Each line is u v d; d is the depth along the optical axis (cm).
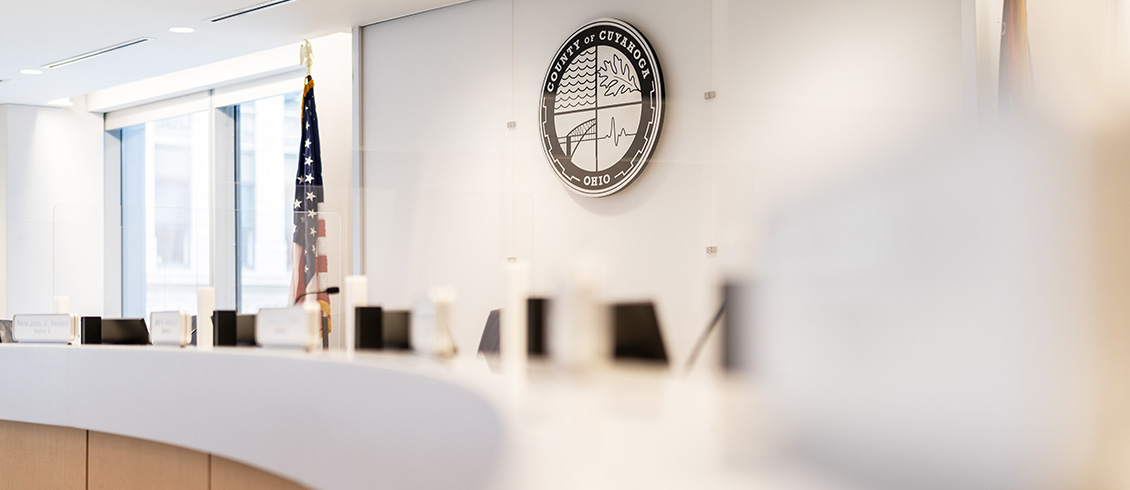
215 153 820
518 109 529
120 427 295
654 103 458
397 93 598
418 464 134
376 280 267
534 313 130
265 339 272
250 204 800
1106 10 275
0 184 885
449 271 255
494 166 257
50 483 329
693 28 451
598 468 45
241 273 326
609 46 480
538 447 56
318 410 199
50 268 903
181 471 283
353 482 174
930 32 364
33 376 328
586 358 57
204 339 308
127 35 637
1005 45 304
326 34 638
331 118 676
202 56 702
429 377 132
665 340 62
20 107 893
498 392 98
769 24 422
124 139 934
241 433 243
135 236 404
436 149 575
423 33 582
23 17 589
